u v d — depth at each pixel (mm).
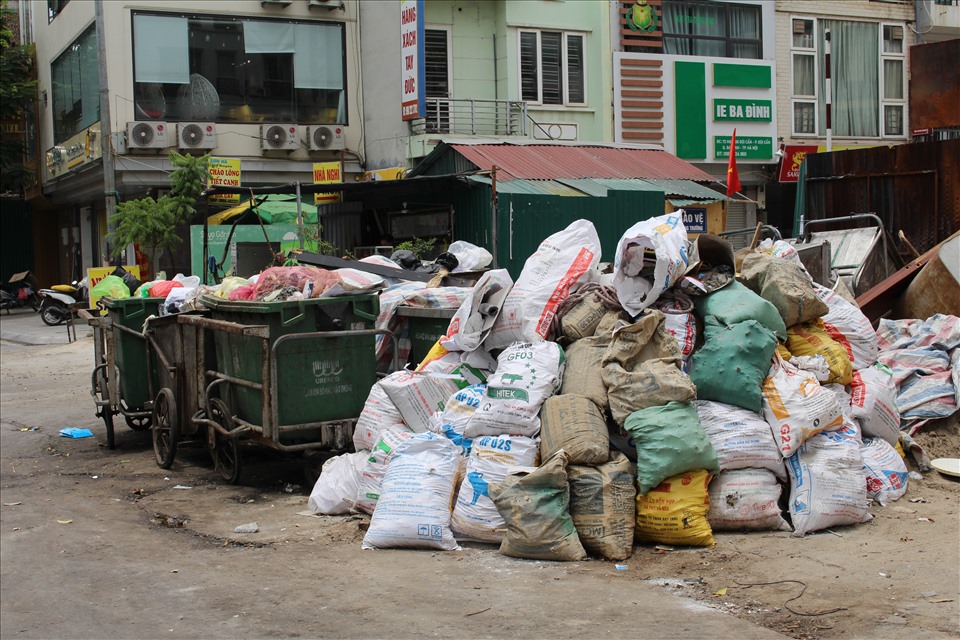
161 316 8750
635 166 19031
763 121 23547
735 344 6195
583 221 7324
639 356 6246
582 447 5742
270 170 21781
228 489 7840
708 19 23203
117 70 20703
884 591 4867
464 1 21734
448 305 8281
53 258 31859
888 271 10695
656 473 5672
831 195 12680
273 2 21641
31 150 29938
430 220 17906
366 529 6297
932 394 7590
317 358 7465
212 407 8086
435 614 4793
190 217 20078
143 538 6441
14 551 6211
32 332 21422
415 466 6059
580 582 5191
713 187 19734
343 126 22344
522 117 21656
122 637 4703
